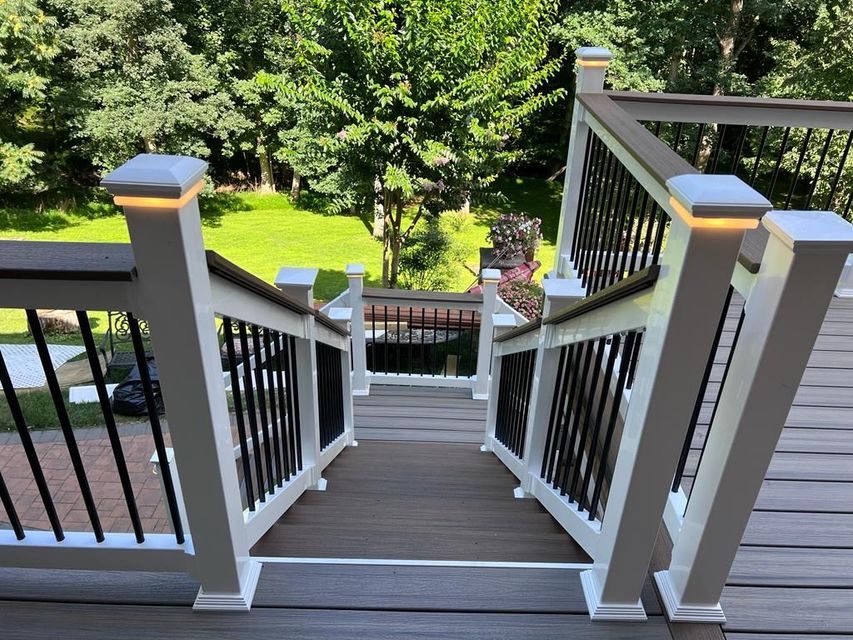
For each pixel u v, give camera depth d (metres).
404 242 8.80
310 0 6.54
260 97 13.70
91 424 5.10
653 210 2.00
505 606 1.56
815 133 8.72
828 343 2.88
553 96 7.42
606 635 1.50
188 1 13.01
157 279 1.11
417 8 6.27
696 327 1.17
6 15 10.95
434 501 2.46
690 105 2.74
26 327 7.54
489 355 4.72
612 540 1.46
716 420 1.38
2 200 14.13
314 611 1.53
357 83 6.78
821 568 1.71
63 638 1.44
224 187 15.76
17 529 1.47
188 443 1.29
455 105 6.65
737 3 11.88
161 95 12.52
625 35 12.03
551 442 2.41
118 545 1.48
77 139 14.19
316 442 2.47
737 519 1.39
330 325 2.55
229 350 1.44
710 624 1.54
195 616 1.50
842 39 9.18
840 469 2.10
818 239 1.06
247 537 1.64
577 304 1.71
